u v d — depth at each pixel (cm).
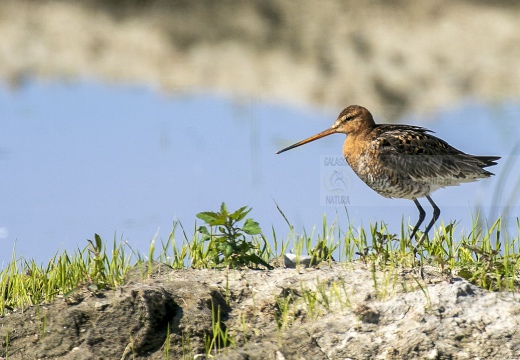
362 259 1046
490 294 927
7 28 2553
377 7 2683
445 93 2370
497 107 2259
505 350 856
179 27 2569
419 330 877
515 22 2697
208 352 888
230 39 2544
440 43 2597
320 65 2467
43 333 909
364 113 1270
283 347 877
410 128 1262
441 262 968
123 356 888
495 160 1351
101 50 2516
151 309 920
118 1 2641
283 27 2597
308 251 1085
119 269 1064
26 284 1032
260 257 1045
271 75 2420
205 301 938
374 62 2494
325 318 912
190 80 2392
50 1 2661
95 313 923
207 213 1022
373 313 899
